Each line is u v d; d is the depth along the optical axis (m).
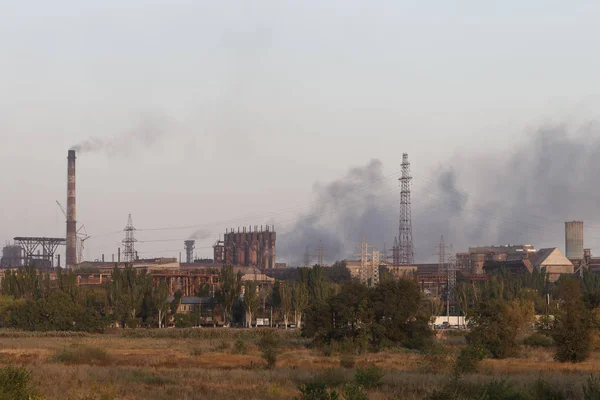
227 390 72.62
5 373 57.69
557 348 124.06
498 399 63.75
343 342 152.00
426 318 163.50
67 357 114.06
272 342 139.25
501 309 142.25
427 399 62.06
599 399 60.75
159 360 118.44
